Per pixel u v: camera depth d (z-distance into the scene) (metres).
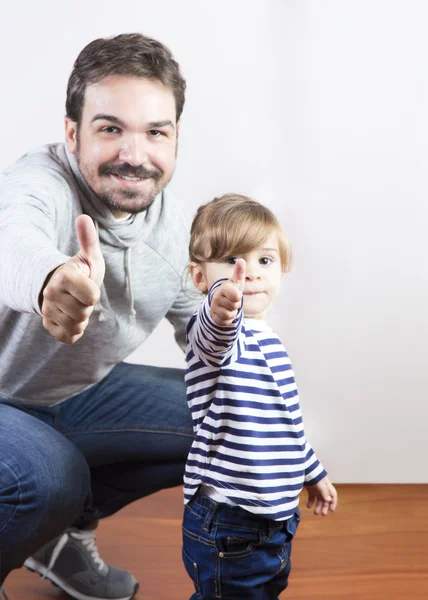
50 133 2.02
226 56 2.06
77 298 0.83
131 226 1.35
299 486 1.17
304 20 2.06
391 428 2.21
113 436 1.50
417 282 2.16
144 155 1.29
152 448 1.49
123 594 1.44
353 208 2.13
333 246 2.14
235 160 2.09
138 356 2.13
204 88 2.06
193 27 2.04
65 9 1.99
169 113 1.31
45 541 1.23
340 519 1.90
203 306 1.06
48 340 1.34
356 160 2.11
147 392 1.50
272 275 1.24
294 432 1.16
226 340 1.05
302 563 1.63
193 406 1.17
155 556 1.65
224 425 1.13
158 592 1.48
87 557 1.45
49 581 1.52
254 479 1.11
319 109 2.09
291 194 2.12
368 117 2.10
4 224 1.09
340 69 2.08
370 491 2.13
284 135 2.10
